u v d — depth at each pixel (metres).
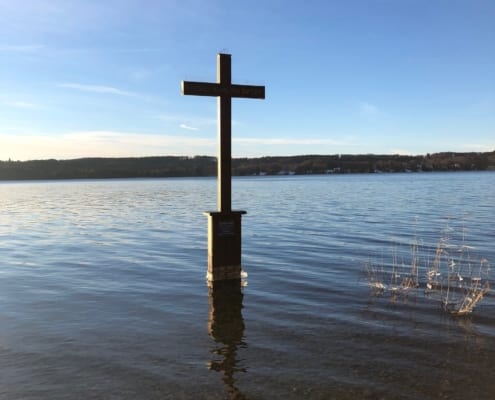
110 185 124.44
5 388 5.62
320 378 5.76
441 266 12.51
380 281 10.93
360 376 5.80
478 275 11.25
